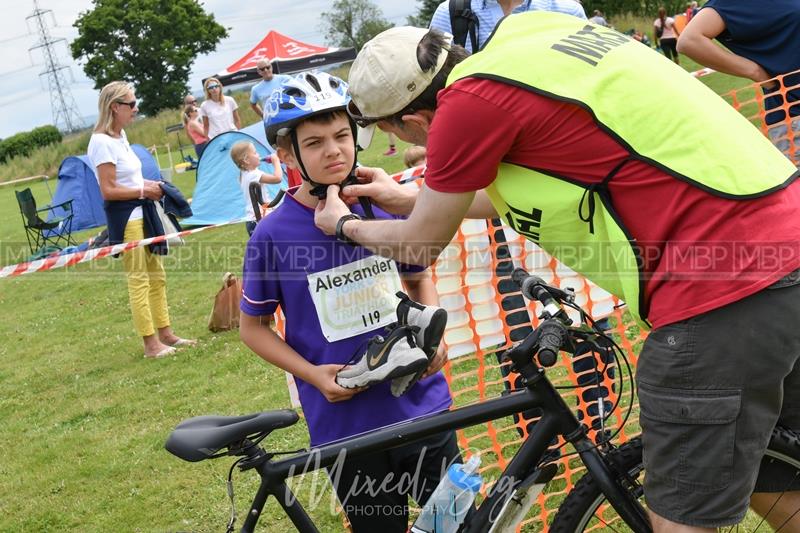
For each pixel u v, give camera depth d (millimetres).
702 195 1708
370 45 1950
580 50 1805
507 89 1736
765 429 1818
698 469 1816
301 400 2297
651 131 1739
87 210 12359
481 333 3262
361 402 2203
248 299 2203
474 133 1761
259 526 3254
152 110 67625
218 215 10688
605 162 1752
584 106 1728
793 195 1779
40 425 4961
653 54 1885
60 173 12484
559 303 2092
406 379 2002
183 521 3420
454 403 4027
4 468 4352
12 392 5770
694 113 1757
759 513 2225
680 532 1872
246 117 32406
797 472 2102
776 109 3859
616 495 2047
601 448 2156
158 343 6012
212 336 6227
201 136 11758
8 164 34375
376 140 17516
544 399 2051
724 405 1765
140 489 3799
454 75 1824
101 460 4215
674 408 1812
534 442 2072
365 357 2033
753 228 1708
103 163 5488
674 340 1788
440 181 1832
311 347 2203
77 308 8281
